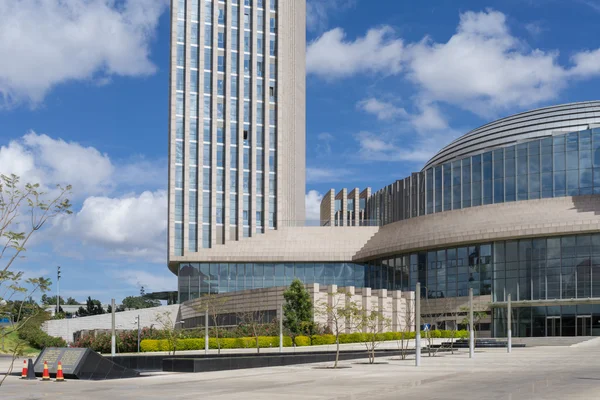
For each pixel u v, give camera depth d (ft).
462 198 315.78
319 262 363.35
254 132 391.04
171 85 386.93
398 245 321.73
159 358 154.81
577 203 277.03
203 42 393.09
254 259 364.38
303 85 481.05
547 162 291.58
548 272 274.98
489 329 286.46
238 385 96.02
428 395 77.56
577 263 269.85
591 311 264.31
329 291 250.16
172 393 84.23
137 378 114.11
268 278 365.40
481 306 287.89
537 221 276.41
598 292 263.70
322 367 140.67
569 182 285.64
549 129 344.69
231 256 366.63
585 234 269.85
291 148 424.05
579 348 222.28
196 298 344.49
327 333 237.04
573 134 288.30
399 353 195.83
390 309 271.28
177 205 375.25
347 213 456.04
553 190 288.30
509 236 281.13
